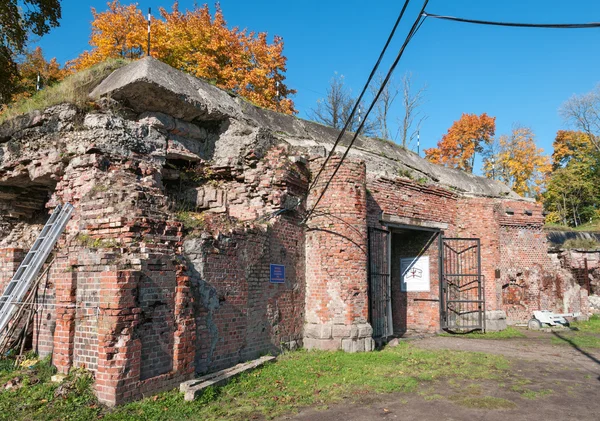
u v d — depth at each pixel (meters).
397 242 16.50
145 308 6.52
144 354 6.41
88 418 5.59
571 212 43.44
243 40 25.39
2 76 15.84
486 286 16.47
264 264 9.77
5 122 10.00
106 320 6.14
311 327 10.78
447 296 15.67
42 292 7.78
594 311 21.05
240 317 8.88
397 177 14.37
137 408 5.93
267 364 8.84
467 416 6.41
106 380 5.98
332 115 37.06
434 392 7.60
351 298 10.83
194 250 7.91
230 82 23.00
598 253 21.92
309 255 11.21
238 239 9.03
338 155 11.34
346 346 10.51
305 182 11.40
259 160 10.74
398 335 14.33
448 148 40.22
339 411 6.54
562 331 16.14
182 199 10.66
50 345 7.47
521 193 40.41
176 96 9.70
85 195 7.79
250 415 6.19
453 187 19.19
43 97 10.08
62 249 7.57
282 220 10.52
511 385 8.13
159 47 22.81
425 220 15.14
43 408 5.76
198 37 23.20
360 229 11.25
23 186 10.24
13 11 14.48
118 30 23.75
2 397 6.01
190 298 7.31
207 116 10.62
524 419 6.33
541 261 19.38
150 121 9.55
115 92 9.20
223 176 10.88
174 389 6.73
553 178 42.91
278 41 26.23
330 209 11.09
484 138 40.12
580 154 43.25
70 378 6.35
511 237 18.97
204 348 7.88
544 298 18.75
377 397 7.23
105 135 8.45
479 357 10.56
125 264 6.47
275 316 9.97
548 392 7.69
